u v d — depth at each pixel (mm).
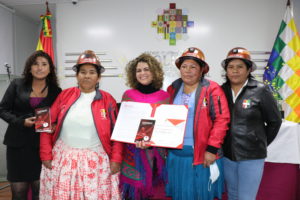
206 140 1470
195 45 4066
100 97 1547
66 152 1474
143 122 1473
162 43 4109
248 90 1582
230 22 4012
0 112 1656
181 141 1376
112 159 1499
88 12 4207
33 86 1709
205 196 1487
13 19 4625
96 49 4215
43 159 1523
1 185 3289
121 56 4176
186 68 1500
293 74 3404
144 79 1547
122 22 4164
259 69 3984
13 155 1692
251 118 1551
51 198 1459
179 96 1604
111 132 1548
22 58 4883
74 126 1492
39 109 1538
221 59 4039
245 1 3984
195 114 1479
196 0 4051
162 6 4098
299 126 2139
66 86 4262
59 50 4270
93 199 1403
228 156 1604
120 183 1553
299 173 2305
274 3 3943
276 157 2133
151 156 1505
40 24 5395
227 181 1685
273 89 3025
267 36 3967
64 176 1414
